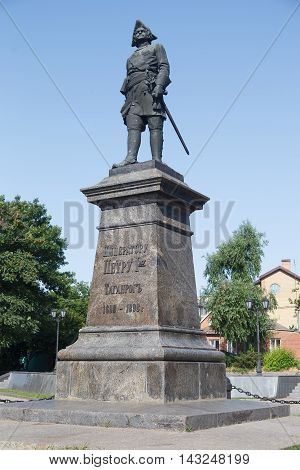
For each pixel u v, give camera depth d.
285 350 54.34
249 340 57.34
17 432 8.49
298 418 11.00
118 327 11.38
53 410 9.67
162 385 10.28
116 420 9.03
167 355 10.45
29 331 41.91
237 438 7.97
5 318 39.97
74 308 54.94
